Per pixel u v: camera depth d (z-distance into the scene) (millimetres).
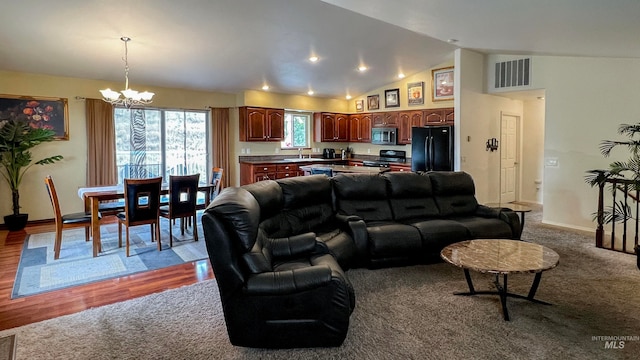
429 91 7445
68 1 3807
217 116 7691
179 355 2264
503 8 3178
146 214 4391
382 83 8219
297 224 3521
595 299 2971
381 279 3432
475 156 6488
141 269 3846
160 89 6988
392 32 5258
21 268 3873
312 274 2262
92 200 4258
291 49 5641
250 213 2406
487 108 6648
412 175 4465
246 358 2229
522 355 2203
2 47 4785
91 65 5629
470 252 2916
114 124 6586
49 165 6027
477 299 2984
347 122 9453
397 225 3820
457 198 4527
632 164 4375
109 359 2229
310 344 2299
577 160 5410
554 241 4711
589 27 3383
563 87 5520
